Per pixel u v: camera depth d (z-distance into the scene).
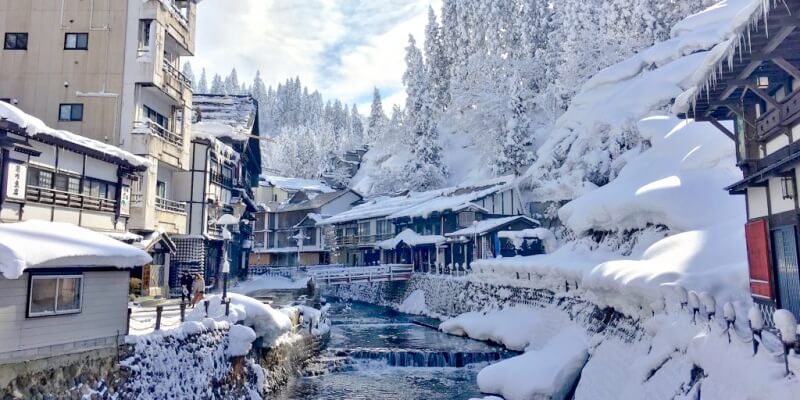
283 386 21.06
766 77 12.16
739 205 22.06
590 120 47.38
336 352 26.33
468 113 85.12
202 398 15.10
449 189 61.78
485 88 77.81
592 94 50.97
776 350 9.27
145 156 26.91
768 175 11.34
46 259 11.63
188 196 34.78
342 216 66.94
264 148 147.00
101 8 27.78
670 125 34.53
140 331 15.44
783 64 10.16
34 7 27.72
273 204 86.38
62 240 12.90
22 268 10.80
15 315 11.38
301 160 119.56
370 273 49.53
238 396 17.19
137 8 27.86
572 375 18.75
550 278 28.70
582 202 33.31
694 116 14.27
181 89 31.67
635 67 48.00
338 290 62.16
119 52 27.52
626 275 18.41
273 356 20.59
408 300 47.69
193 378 14.94
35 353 11.45
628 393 14.75
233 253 44.91
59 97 27.11
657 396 13.16
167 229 30.05
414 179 73.12
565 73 58.84
